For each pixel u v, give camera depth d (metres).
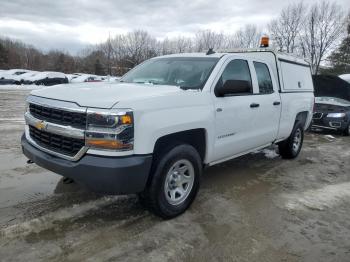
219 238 3.53
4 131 8.20
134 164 3.20
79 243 3.26
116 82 4.73
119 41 63.53
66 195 4.32
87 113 3.17
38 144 3.70
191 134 3.98
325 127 10.54
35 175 5.00
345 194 5.02
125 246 3.27
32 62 75.88
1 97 18.73
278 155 7.23
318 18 40.31
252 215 4.12
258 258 3.22
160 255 3.16
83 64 76.06
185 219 3.90
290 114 6.20
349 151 8.19
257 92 5.14
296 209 4.37
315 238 3.64
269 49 6.04
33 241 3.25
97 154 3.19
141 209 4.04
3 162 5.57
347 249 3.45
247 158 6.85
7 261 2.94
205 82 4.22
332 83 11.76
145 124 3.28
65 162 3.34
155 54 58.44
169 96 3.62
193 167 3.96
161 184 3.60
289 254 3.31
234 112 4.50
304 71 7.24
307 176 5.85
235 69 4.74
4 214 3.75
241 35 49.06
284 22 42.62
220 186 5.08
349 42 39.47
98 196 4.33
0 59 65.94
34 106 3.74
